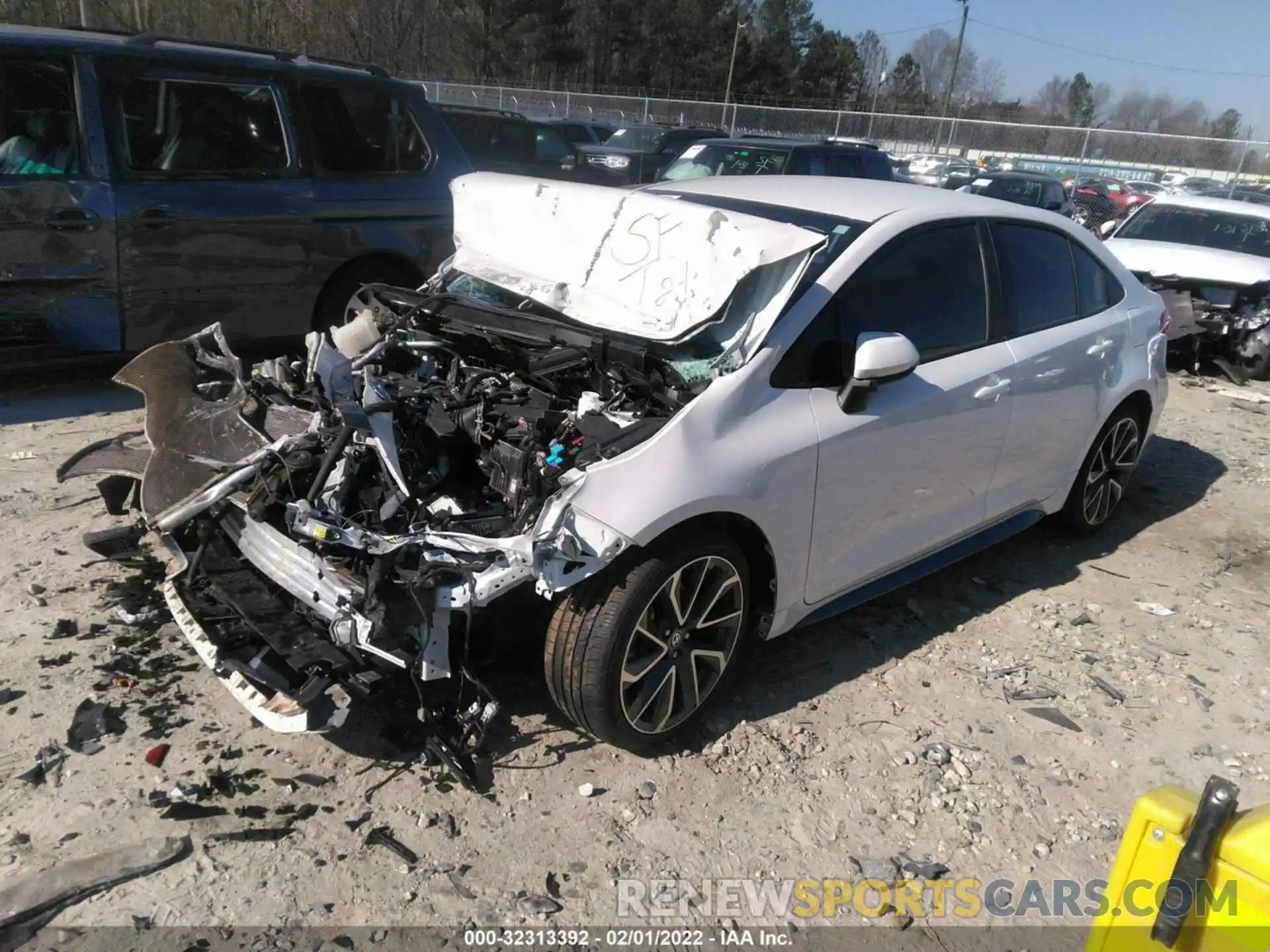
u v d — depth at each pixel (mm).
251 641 3184
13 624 3646
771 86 61000
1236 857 1625
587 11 55625
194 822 2816
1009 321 4273
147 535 4285
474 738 3150
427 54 44688
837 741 3441
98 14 25953
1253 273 9141
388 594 2740
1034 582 4859
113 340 5965
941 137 25703
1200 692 3957
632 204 3607
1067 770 3408
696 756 3295
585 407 3285
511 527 3008
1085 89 77062
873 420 3566
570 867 2785
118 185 5762
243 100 6246
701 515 3127
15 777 2924
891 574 4098
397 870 2715
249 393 3721
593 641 2988
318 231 6520
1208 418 8180
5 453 5230
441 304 4047
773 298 3307
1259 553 5391
